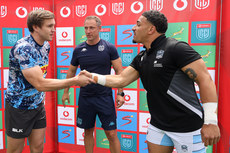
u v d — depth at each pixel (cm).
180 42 116
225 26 208
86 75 155
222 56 212
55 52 265
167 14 225
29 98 167
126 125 252
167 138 130
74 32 257
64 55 263
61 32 261
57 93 271
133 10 236
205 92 107
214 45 215
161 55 118
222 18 210
